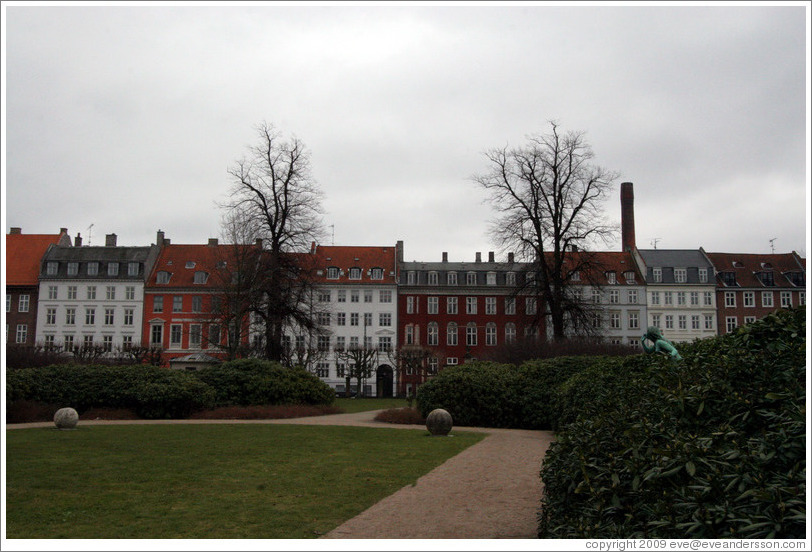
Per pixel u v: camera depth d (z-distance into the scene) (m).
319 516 9.34
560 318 44.75
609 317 67.94
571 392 18.88
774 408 5.84
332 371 76.25
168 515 9.28
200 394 27.38
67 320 75.12
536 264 45.81
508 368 26.70
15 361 44.31
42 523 8.79
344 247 81.38
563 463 6.82
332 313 76.94
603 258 79.25
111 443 17.08
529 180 45.69
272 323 44.41
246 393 29.69
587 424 7.15
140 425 22.75
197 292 75.38
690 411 6.33
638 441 6.04
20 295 75.75
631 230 80.44
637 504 5.34
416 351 68.88
